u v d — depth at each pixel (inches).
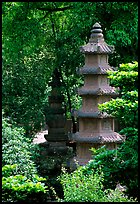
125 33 719.7
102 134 522.3
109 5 726.5
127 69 364.5
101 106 348.8
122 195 376.5
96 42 525.0
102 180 366.3
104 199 358.6
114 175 364.2
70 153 761.6
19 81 776.3
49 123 789.9
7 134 496.4
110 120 531.2
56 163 658.2
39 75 797.9
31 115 767.7
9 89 772.6
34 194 375.9
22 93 780.0
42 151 756.6
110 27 735.1
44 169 633.0
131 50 757.3
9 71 784.9
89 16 737.6
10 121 696.4
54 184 559.5
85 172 383.9
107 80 530.6
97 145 523.2
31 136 778.2
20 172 471.5
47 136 788.6
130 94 344.8
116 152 365.7
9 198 371.2
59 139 781.3
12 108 766.5
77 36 762.8
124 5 721.6
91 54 522.3
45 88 803.4
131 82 355.3
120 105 340.5
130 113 345.1
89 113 521.3
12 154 477.1
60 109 796.0
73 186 379.2
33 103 773.9
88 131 527.8
